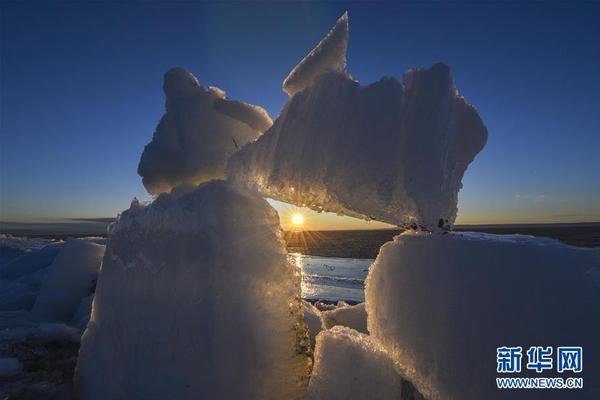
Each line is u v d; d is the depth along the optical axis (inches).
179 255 108.7
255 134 125.2
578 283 58.9
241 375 95.8
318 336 102.5
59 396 134.2
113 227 138.2
